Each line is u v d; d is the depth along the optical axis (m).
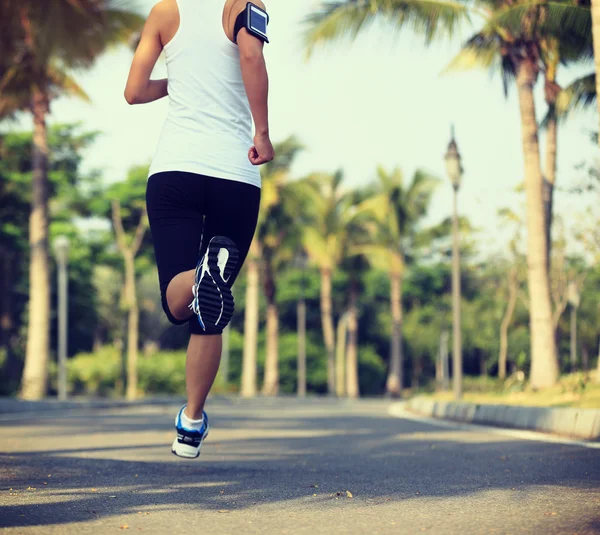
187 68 3.48
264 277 48.72
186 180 3.39
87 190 48.03
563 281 36.72
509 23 14.73
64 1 17.81
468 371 76.44
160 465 6.16
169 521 3.69
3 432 10.91
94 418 15.53
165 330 59.88
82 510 3.93
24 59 20.56
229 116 3.47
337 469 6.08
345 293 68.19
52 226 44.53
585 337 52.44
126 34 18.61
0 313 40.97
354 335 54.44
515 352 61.38
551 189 19.73
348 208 52.03
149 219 3.47
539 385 16.41
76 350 49.75
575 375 16.98
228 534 3.40
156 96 3.66
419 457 7.12
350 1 16.14
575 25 14.35
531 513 3.91
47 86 23.34
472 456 7.17
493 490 4.78
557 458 6.79
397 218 51.44
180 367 43.31
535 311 16.70
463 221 49.91
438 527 3.56
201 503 4.22
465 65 18.34
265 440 9.44
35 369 23.92
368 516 3.87
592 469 5.92
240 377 61.25
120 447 8.19
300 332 53.22
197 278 3.07
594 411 9.15
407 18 16.06
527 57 16.97
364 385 68.00
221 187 3.42
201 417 3.72
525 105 17.03
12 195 41.22
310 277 67.69
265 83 3.37
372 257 51.78
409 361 78.19
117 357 43.00
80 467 5.88
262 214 44.09
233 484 5.03
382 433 10.68
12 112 22.88
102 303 53.19
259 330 68.56
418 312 72.50
